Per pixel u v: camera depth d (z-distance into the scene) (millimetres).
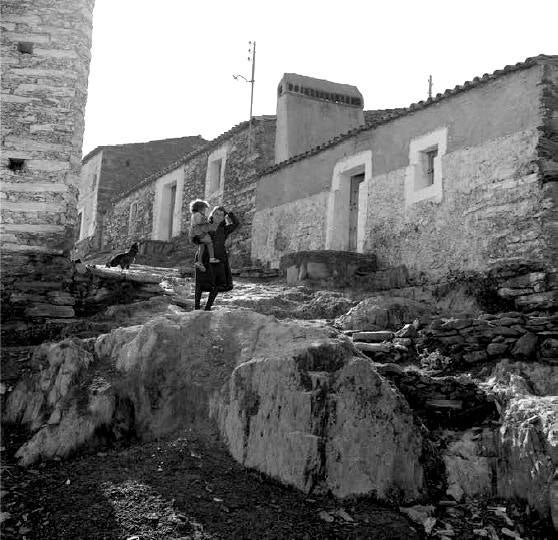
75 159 11078
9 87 10961
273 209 17844
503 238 11141
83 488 5582
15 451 6305
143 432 6547
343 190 15664
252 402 6312
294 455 5957
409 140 13648
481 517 5871
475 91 12234
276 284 13703
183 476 5781
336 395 6230
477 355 8344
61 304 9938
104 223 28844
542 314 9312
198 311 7547
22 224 10578
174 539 5027
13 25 11156
